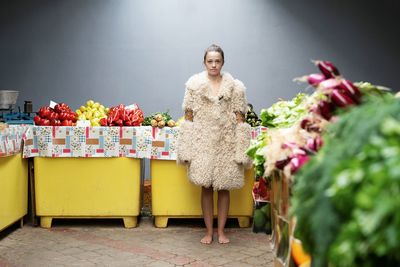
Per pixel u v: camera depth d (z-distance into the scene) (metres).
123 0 6.82
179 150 4.41
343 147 1.33
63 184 5.02
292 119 3.09
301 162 1.97
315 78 2.26
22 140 4.91
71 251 4.26
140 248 4.36
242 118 4.43
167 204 5.04
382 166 1.10
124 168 5.00
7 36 6.81
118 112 5.07
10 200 4.64
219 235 4.57
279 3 6.91
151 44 6.84
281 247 2.28
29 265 3.88
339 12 6.98
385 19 7.00
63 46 6.84
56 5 6.81
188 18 6.84
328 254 1.26
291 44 6.95
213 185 4.37
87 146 4.94
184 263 3.94
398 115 1.29
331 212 1.26
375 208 1.05
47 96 6.86
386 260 1.19
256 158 2.83
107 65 6.86
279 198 2.32
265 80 6.94
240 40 6.89
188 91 4.40
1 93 5.18
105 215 5.05
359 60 7.03
